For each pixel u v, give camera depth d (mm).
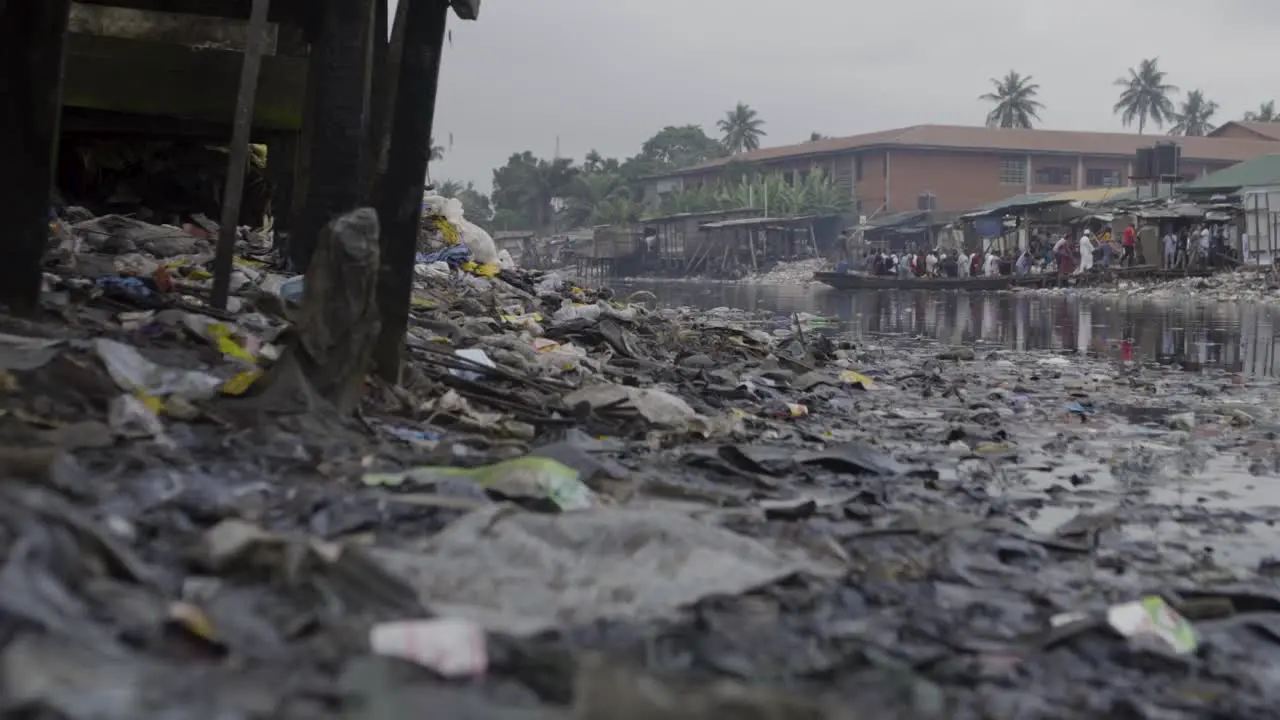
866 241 66062
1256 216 39469
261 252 10953
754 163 91062
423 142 5973
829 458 5945
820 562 3955
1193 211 41656
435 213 14758
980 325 21688
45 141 5504
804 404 8953
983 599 3744
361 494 4059
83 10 10922
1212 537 5008
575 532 3623
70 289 6508
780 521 4559
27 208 5531
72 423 4320
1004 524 4777
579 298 14102
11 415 4145
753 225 71125
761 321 21391
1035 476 6371
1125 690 3031
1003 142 79312
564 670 2588
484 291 12125
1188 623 3615
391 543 3547
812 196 78750
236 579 2994
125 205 12117
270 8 8742
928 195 78500
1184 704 2961
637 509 4430
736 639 3016
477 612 3045
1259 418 8969
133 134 11438
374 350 6059
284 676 2391
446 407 5996
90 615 2473
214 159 12828
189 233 11477
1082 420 8750
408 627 2633
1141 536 4996
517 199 118688
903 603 3609
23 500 2676
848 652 3012
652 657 2822
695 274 73875
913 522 4641
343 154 7508
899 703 2742
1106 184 80750
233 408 4910
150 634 2473
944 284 43562
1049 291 39188
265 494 3908
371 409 5734
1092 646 3287
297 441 4688
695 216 76312
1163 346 16578
